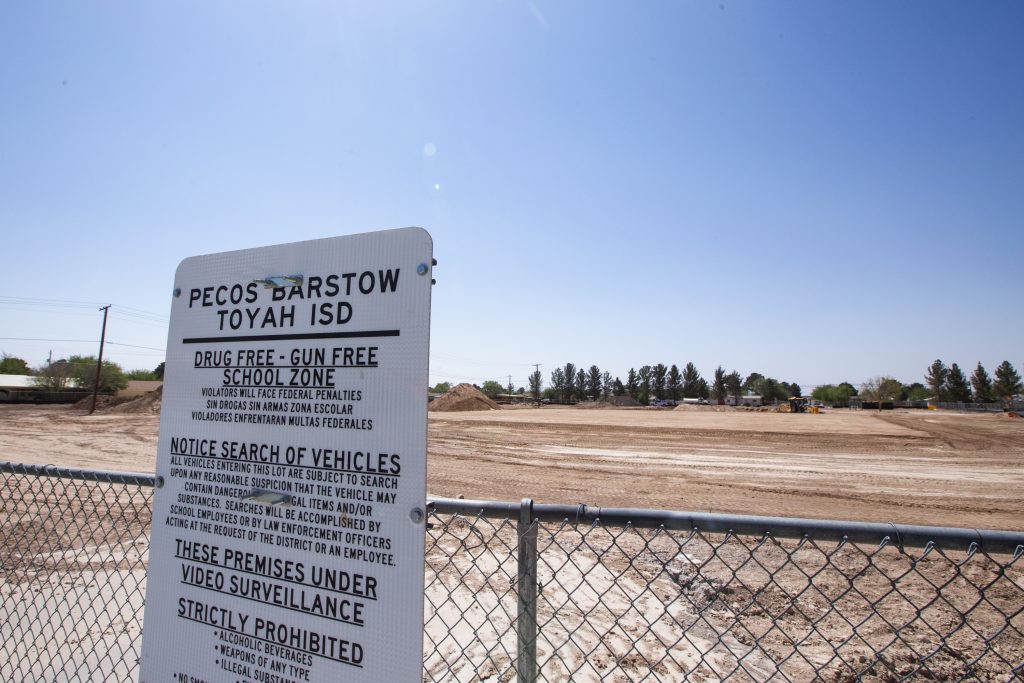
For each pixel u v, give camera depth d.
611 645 3.99
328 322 1.85
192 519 2.05
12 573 5.29
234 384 2.02
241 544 1.93
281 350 1.92
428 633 4.04
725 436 23.56
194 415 2.10
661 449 18.98
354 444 1.75
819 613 4.75
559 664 3.66
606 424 29.94
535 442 21.05
